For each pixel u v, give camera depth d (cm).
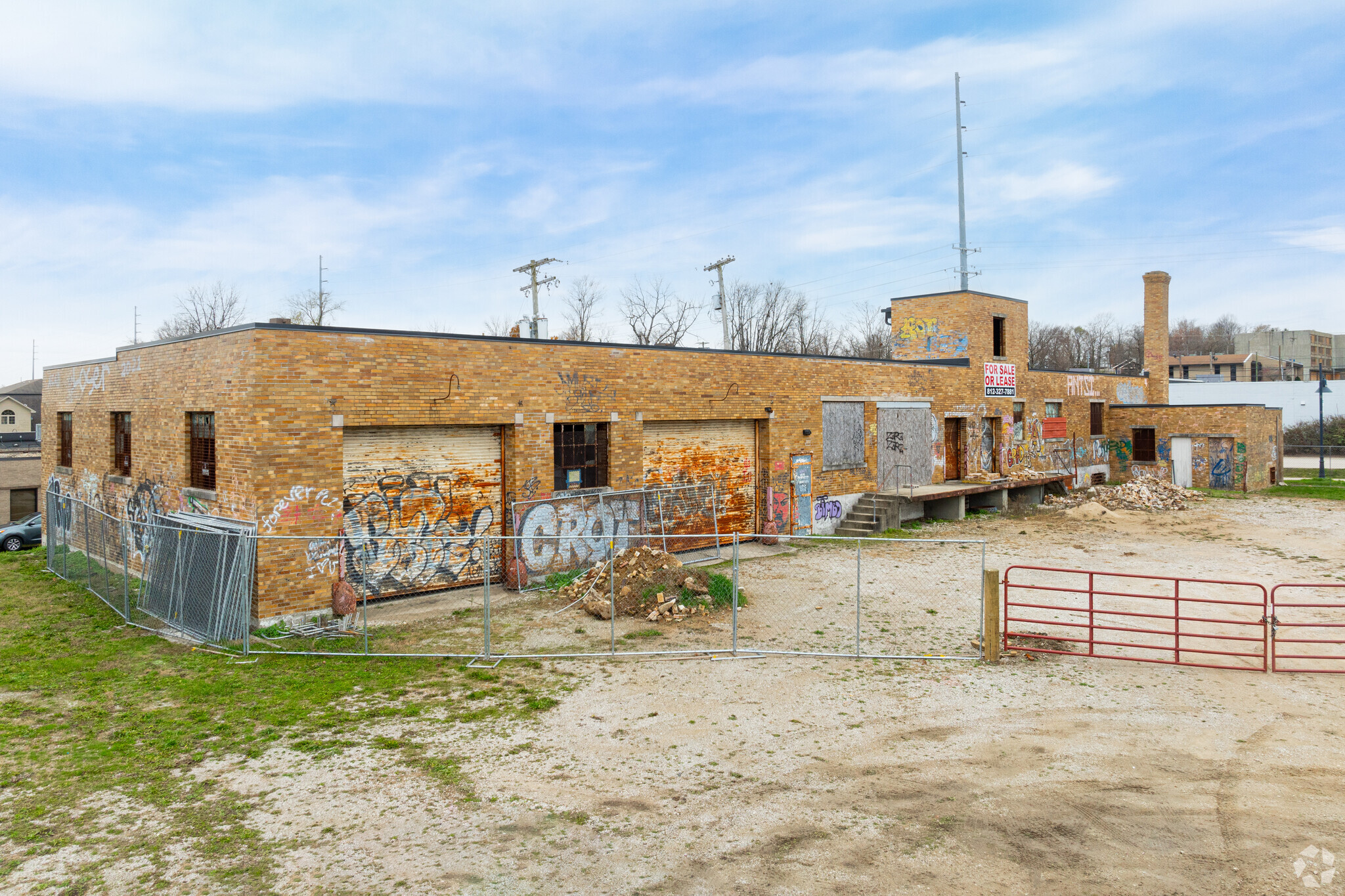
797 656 1131
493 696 967
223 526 1279
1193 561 1841
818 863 601
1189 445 3438
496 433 1583
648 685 1009
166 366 1538
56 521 1800
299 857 606
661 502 1866
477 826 655
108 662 1099
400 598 1453
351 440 1380
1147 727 870
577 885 572
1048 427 3231
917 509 2508
